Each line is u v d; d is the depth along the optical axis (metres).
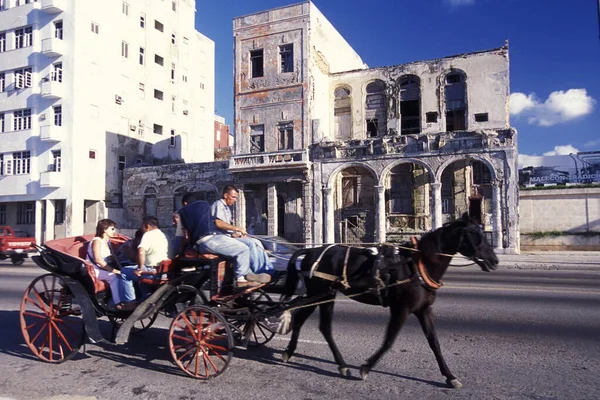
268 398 5.30
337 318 9.12
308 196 29.38
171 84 45.47
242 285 6.53
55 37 36.12
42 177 34.84
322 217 29.20
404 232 30.20
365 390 5.52
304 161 29.00
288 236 30.50
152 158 42.41
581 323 8.45
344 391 5.49
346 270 6.23
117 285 7.21
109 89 38.12
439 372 6.07
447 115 30.72
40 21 36.50
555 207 29.31
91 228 36.66
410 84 31.62
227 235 6.84
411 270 5.90
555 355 6.64
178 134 46.03
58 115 35.81
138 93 41.22
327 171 29.16
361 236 31.06
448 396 5.29
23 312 7.15
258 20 31.91
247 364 6.56
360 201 31.55
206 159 51.12
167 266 6.84
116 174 38.41
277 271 7.19
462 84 30.25
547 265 19.77
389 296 5.99
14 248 23.30
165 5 44.97
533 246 29.56
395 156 27.72
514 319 8.81
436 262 5.96
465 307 9.99
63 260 6.96
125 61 39.94
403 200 30.66
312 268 6.46
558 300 10.80
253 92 31.84
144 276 6.89
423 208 30.03
